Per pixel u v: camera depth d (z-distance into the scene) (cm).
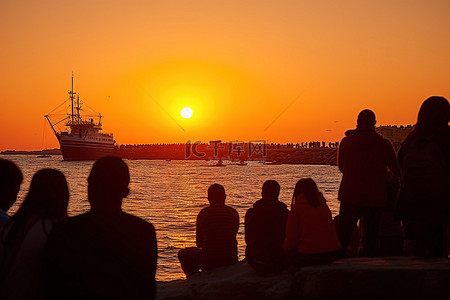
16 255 298
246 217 630
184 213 4331
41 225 307
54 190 319
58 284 270
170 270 1931
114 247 273
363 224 648
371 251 602
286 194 6512
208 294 572
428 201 480
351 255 719
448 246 627
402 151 512
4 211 375
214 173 14850
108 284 269
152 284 283
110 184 285
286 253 551
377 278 477
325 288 483
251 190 7469
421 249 525
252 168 19638
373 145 579
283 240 614
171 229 3231
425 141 488
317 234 533
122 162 295
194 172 15712
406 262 516
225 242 720
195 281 633
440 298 466
